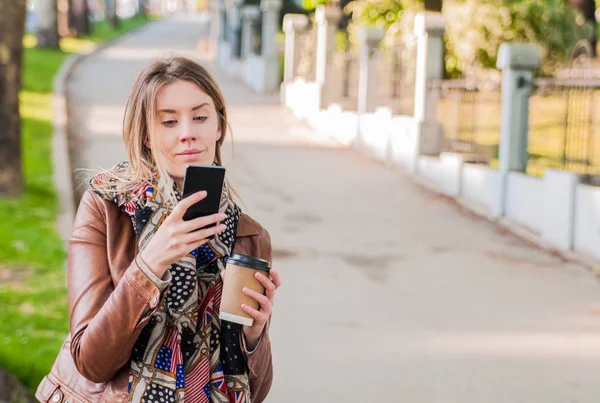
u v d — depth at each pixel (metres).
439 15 13.23
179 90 2.37
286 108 20.92
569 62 17.92
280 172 13.36
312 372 5.80
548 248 9.25
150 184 2.38
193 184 2.19
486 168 11.12
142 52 35.62
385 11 20.66
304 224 10.26
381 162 14.36
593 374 5.91
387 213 10.97
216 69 31.38
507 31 17.95
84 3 41.97
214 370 2.40
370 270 8.45
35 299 7.22
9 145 11.02
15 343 6.07
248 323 2.35
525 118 10.62
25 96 18.98
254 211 10.82
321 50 18.36
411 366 5.97
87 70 26.25
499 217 10.62
